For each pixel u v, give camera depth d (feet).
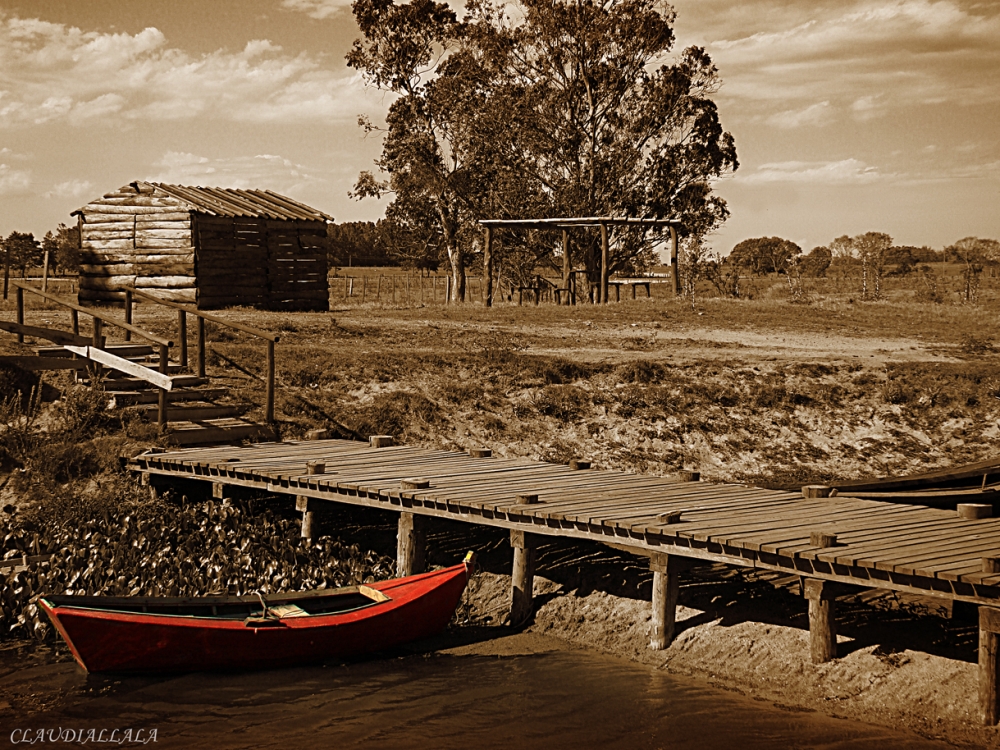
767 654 34.76
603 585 41.63
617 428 67.72
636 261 169.58
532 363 73.77
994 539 34.27
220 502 49.37
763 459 65.46
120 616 33.53
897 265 217.77
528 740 29.48
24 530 45.27
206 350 70.95
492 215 157.58
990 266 219.82
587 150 152.87
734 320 97.76
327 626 36.09
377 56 165.89
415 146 161.79
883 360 77.46
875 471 64.18
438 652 37.81
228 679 34.81
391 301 168.25
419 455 54.24
